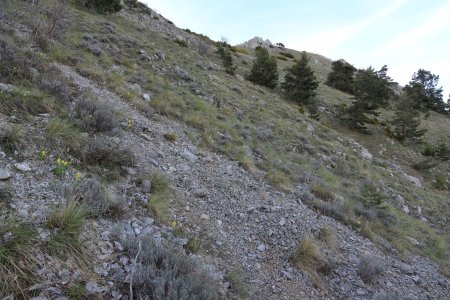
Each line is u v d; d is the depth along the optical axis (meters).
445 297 7.59
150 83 14.33
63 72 9.45
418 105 66.06
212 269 4.75
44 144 5.09
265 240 6.39
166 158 7.91
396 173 26.72
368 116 45.22
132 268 3.60
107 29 20.66
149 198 5.57
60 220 3.66
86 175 5.11
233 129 13.80
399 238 11.26
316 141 21.56
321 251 6.76
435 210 20.58
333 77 56.53
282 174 11.22
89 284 3.24
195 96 16.06
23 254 3.09
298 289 5.46
